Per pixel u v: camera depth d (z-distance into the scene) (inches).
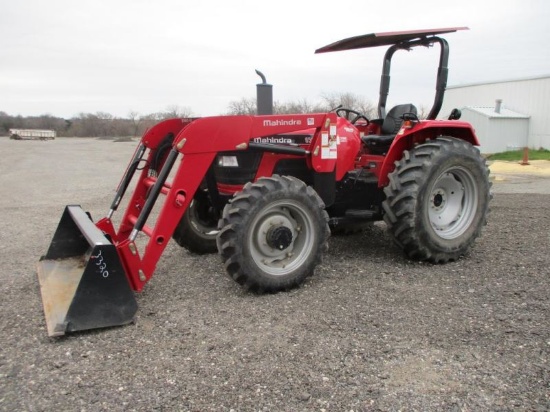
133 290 134.8
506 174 500.4
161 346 110.7
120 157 804.6
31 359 106.0
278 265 143.8
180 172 138.3
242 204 135.5
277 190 138.9
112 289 120.3
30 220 267.6
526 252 176.7
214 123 141.8
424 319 120.9
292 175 170.9
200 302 136.1
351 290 142.3
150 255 136.4
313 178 171.0
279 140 162.1
